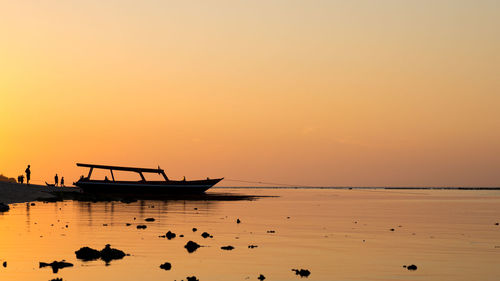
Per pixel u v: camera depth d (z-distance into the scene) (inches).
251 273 866.1
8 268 879.1
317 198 4446.4
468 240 1296.8
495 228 1612.9
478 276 852.0
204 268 900.6
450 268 917.2
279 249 1117.1
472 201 4133.9
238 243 1202.6
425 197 5354.3
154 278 818.2
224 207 2591.0
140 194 4008.4
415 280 824.9
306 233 1423.5
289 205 2989.7
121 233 1343.5
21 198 2696.9
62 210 2090.3
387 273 873.5
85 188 3934.5
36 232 1337.4
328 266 930.7
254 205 2886.3
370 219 1951.3
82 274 839.7
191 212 2153.1
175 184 4074.8
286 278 833.5
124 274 843.4
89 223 1581.0
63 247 1094.4
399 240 1288.1
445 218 2041.1
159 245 1142.3
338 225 1672.0
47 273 842.8
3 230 1374.3
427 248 1149.7
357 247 1157.7
